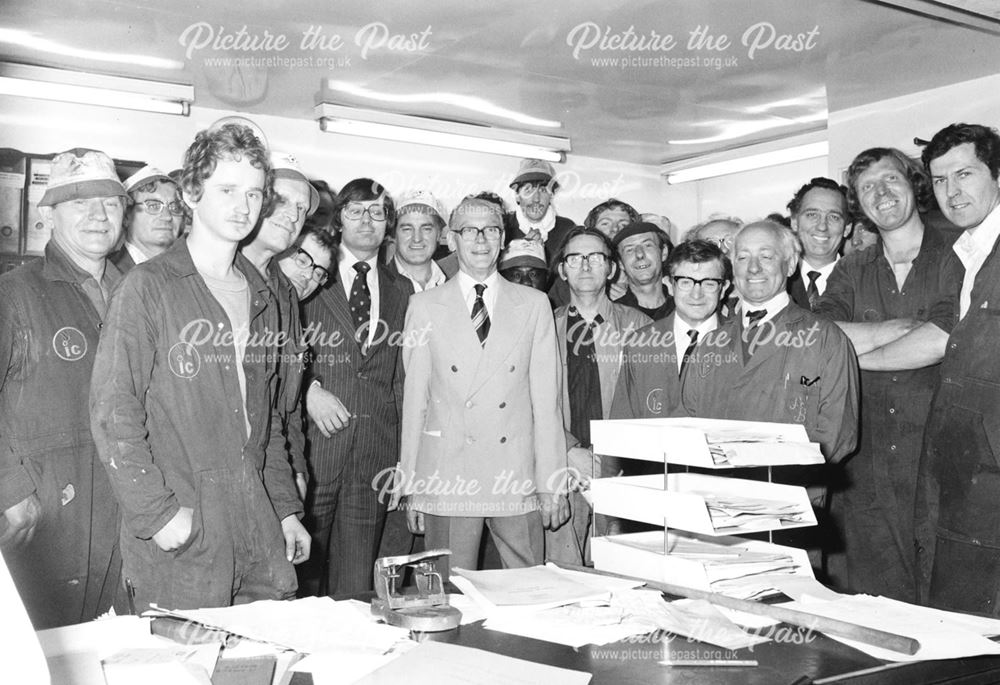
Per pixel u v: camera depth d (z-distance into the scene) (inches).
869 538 149.3
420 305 131.7
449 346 129.0
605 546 72.5
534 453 131.9
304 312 143.6
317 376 142.8
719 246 192.4
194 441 83.9
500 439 128.1
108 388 80.4
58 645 51.5
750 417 135.3
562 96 161.6
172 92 138.4
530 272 171.9
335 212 151.2
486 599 60.6
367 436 146.3
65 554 119.0
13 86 127.3
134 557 83.1
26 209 125.8
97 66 133.1
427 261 160.9
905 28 135.2
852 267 155.4
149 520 78.6
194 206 92.5
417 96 157.2
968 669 49.6
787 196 184.2
